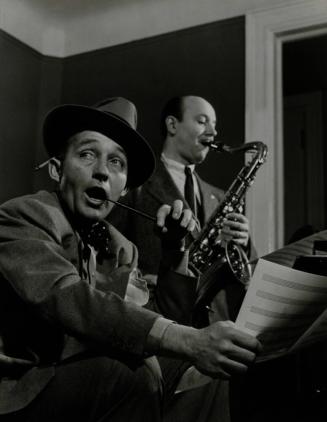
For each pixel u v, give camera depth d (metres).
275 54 3.05
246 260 2.19
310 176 4.29
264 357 0.97
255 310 0.93
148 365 1.07
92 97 3.45
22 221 1.14
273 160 2.92
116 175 1.33
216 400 1.27
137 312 1.02
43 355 1.11
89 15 3.52
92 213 1.29
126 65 3.39
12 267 1.08
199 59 3.18
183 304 1.27
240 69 3.07
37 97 3.54
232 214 2.32
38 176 3.47
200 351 0.96
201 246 2.27
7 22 3.38
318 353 1.18
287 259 1.30
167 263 1.30
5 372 1.07
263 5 3.09
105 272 1.31
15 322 1.13
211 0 3.23
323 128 4.32
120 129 1.36
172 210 1.26
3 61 3.33
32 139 3.48
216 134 2.87
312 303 0.91
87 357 1.04
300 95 4.43
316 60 4.06
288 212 4.30
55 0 3.43
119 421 1.01
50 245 1.11
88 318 1.01
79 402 1.02
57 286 1.04
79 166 1.30
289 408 1.25
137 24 3.40
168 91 3.22
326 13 2.96
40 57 3.58
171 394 1.16
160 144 3.17
